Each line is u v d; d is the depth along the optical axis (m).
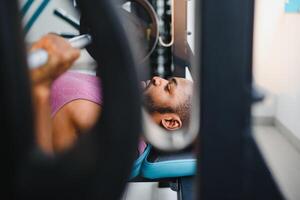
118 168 0.32
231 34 0.37
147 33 1.43
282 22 1.40
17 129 0.28
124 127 0.31
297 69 1.42
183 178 1.48
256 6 0.37
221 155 0.40
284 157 1.26
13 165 0.29
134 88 0.31
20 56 0.28
